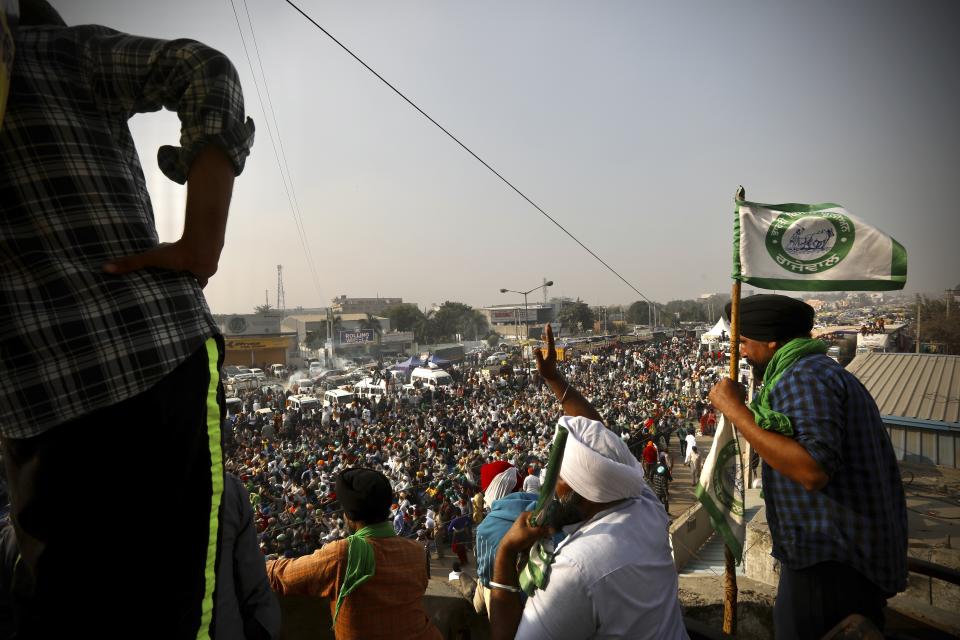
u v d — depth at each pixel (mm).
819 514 1914
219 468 1205
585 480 1618
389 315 107750
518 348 66188
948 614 2951
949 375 16391
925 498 9500
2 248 982
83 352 981
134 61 1097
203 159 1086
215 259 1149
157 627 1056
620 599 1480
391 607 2170
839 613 1890
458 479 19391
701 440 28500
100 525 998
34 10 1190
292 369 68438
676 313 146750
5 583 1395
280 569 2250
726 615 2660
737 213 2646
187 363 1102
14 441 1007
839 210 2561
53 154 1022
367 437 26047
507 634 1647
